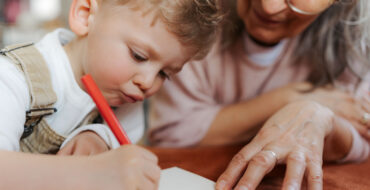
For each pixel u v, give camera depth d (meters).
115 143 0.54
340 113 0.81
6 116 0.43
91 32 0.52
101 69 0.51
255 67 0.92
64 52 0.56
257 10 0.67
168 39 0.49
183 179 0.50
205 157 0.67
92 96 0.47
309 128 0.59
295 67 0.95
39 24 2.28
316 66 0.92
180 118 0.90
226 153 0.71
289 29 0.69
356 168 0.67
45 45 0.56
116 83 0.51
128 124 0.71
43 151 0.55
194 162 0.64
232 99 0.97
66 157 0.37
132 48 0.49
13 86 0.47
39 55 0.53
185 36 0.50
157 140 0.94
